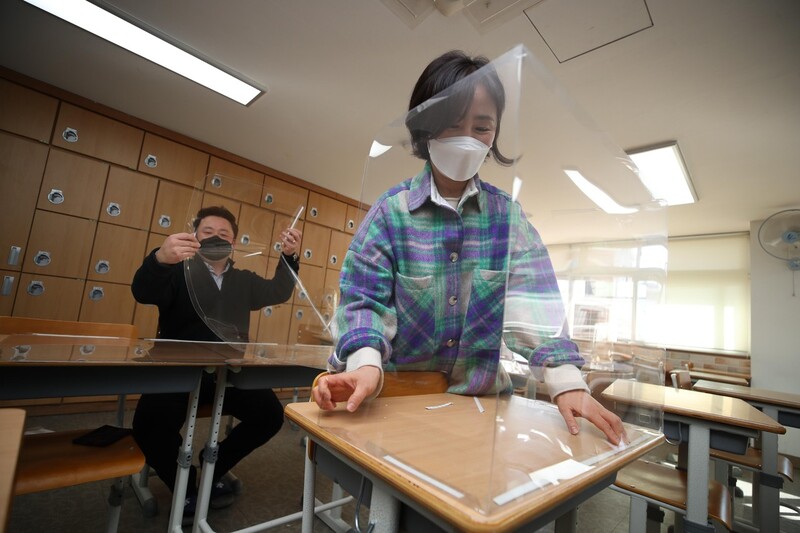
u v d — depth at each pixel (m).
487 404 0.64
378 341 0.59
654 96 2.26
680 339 4.74
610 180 0.67
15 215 2.68
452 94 0.58
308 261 1.91
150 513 1.53
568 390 0.52
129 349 1.33
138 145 3.20
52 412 2.75
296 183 4.13
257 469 2.11
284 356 1.42
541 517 0.41
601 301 0.63
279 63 2.38
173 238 1.53
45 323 1.56
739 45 1.85
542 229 0.59
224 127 3.26
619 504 2.17
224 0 1.94
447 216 0.67
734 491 2.45
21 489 0.93
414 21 1.92
